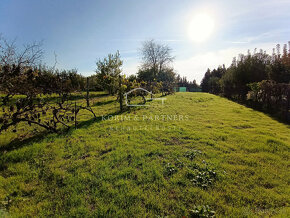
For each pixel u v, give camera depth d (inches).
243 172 98.7
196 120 225.8
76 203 73.3
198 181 88.7
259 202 75.3
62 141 144.6
